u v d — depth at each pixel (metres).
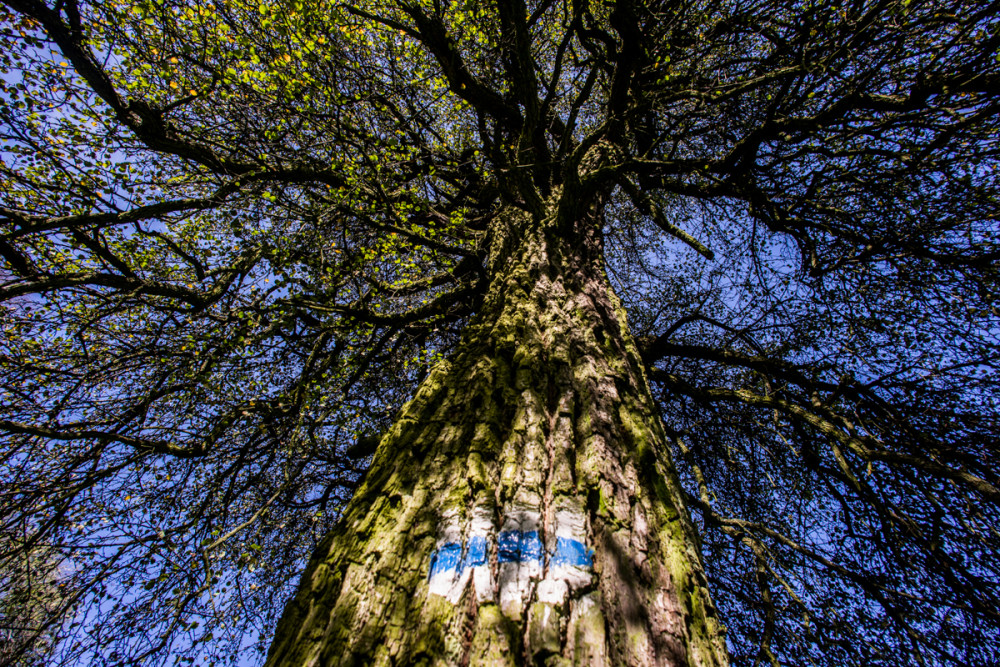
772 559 4.72
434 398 2.30
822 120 4.37
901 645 4.54
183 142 4.42
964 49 4.01
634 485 1.84
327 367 4.88
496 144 5.66
